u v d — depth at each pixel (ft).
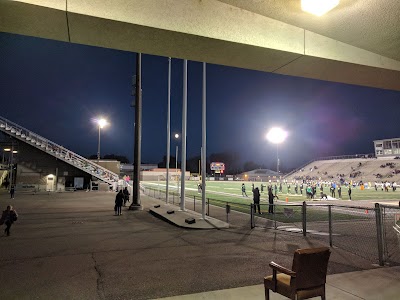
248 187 202.49
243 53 18.28
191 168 545.03
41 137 134.41
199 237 41.19
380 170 272.72
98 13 14.02
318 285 16.34
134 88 81.82
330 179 293.23
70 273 25.54
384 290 20.81
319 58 19.15
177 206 77.77
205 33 16.07
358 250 33.37
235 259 29.96
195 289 21.80
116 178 150.92
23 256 31.24
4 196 109.40
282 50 17.97
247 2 16.44
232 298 19.69
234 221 55.83
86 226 50.70
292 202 99.60
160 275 24.94
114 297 20.38
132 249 34.27
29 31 15.40
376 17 17.28
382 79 23.45
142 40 16.49
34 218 59.67
